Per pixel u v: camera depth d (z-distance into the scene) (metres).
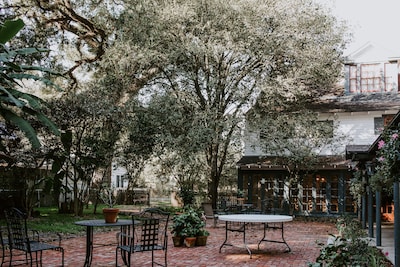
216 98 15.65
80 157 13.45
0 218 12.70
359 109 16.72
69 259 7.16
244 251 8.46
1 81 5.24
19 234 5.65
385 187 8.66
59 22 18.31
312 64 15.05
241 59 15.64
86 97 13.52
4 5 16.23
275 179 17.36
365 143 16.77
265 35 14.67
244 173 17.80
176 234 9.05
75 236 10.22
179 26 14.39
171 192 22.06
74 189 14.37
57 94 18.61
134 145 15.59
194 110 15.41
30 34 16.16
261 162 17.31
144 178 22.09
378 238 9.17
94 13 18.03
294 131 15.77
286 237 10.95
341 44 16.34
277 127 15.87
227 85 15.93
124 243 6.69
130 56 14.23
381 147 6.42
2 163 12.49
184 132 15.12
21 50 5.50
